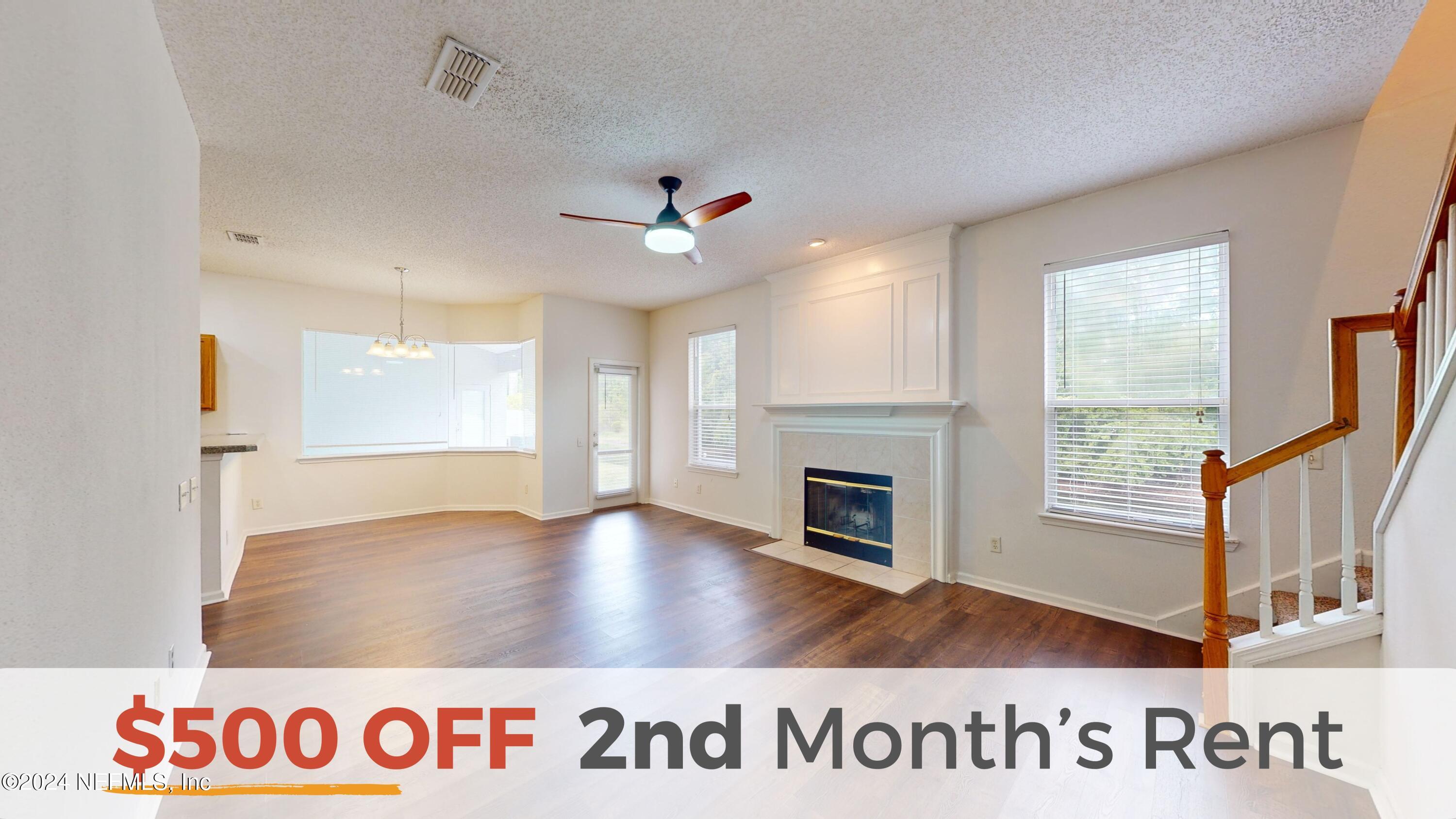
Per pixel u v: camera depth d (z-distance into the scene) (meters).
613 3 1.73
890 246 4.12
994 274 3.65
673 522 5.83
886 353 4.20
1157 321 3.01
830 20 1.81
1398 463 1.77
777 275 5.04
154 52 1.66
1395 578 1.67
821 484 4.77
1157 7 1.74
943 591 3.68
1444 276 1.51
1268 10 1.76
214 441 3.77
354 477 5.81
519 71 2.07
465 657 2.69
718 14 1.78
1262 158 2.66
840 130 2.52
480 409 6.69
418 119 2.40
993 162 2.83
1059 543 3.38
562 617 3.21
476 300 6.32
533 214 3.51
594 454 6.43
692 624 3.12
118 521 1.31
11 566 0.86
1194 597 2.88
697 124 2.46
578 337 6.29
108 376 1.25
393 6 1.73
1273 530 2.66
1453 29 1.89
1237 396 2.73
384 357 5.91
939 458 3.88
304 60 1.99
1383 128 2.38
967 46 1.95
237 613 3.24
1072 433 3.34
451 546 4.82
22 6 0.89
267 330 5.25
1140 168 2.89
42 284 0.96
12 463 0.87
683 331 6.44
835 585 3.81
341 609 3.31
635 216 3.55
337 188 3.11
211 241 4.02
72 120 1.07
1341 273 2.47
